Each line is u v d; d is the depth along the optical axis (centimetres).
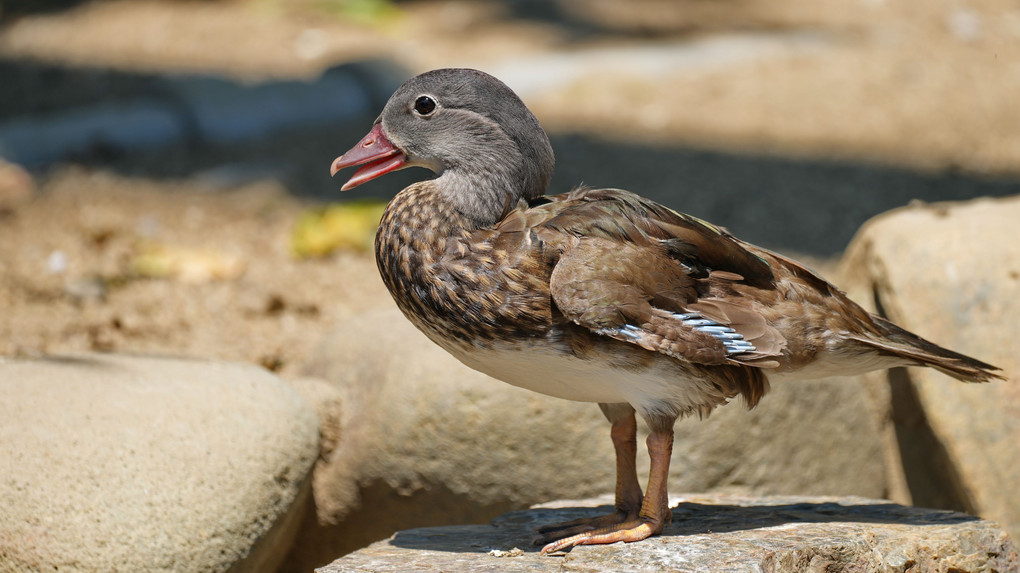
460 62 2131
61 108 1897
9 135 1748
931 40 2408
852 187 1677
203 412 800
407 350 912
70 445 745
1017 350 904
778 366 678
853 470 938
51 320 1198
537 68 2122
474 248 682
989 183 1695
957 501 930
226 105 1850
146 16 2414
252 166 1717
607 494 873
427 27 2358
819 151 1825
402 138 736
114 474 742
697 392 681
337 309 1264
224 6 2480
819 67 2211
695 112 1980
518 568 654
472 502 879
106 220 1513
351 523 909
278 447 812
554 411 867
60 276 1327
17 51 2234
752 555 658
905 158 1805
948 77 2186
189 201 1598
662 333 656
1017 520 870
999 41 2420
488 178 710
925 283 936
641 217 701
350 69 1983
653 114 1964
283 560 916
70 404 775
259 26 2352
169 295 1289
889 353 712
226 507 767
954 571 719
